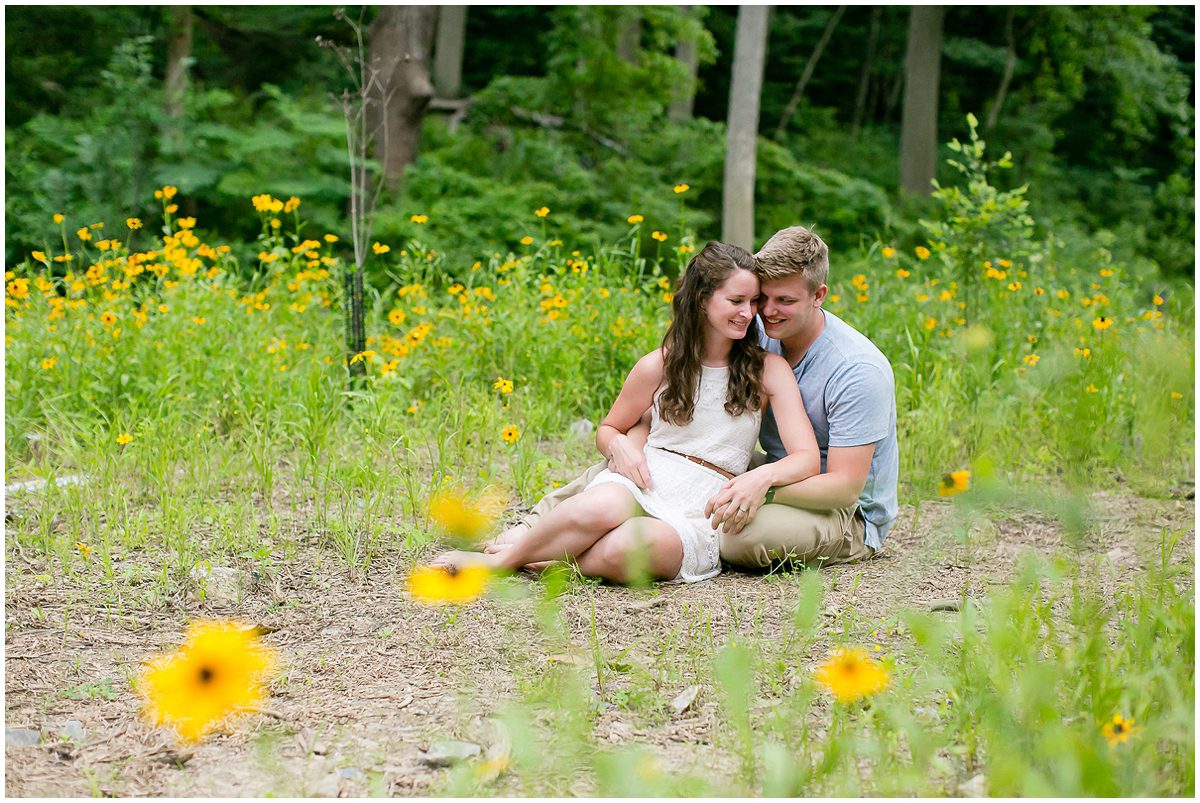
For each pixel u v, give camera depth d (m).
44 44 14.48
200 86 13.75
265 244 7.13
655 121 16.12
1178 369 2.89
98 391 5.33
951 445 5.02
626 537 3.31
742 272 3.32
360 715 2.51
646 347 6.00
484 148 13.30
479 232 11.25
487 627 3.05
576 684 2.56
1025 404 5.39
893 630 2.98
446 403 5.45
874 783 2.13
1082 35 20.20
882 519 3.73
